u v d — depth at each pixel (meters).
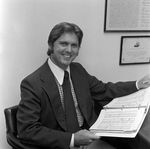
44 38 1.44
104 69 1.63
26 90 1.16
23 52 1.42
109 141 1.40
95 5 1.48
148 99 1.22
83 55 1.56
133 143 1.22
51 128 1.22
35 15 1.39
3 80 1.43
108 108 1.31
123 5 1.53
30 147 1.09
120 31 1.57
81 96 1.32
